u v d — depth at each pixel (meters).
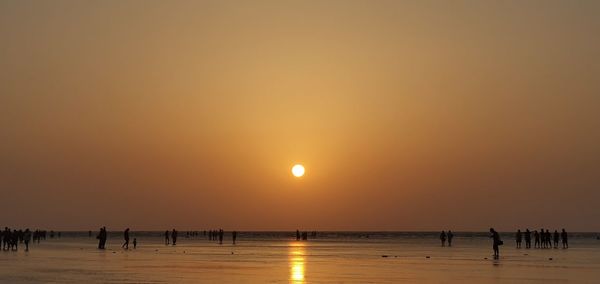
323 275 38.50
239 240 150.38
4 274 37.94
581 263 50.91
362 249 84.50
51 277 36.06
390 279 36.16
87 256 59.16
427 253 70.44
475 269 44.06
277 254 66.62
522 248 88.12
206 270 41.88
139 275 37.66
